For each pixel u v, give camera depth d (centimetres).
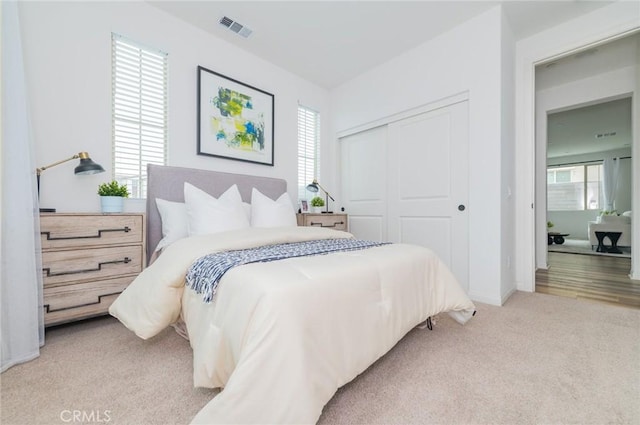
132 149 227
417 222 294
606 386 118
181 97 252
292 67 334
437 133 278
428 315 156
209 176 256
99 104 209
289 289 90
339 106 382
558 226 860
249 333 85
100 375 124
